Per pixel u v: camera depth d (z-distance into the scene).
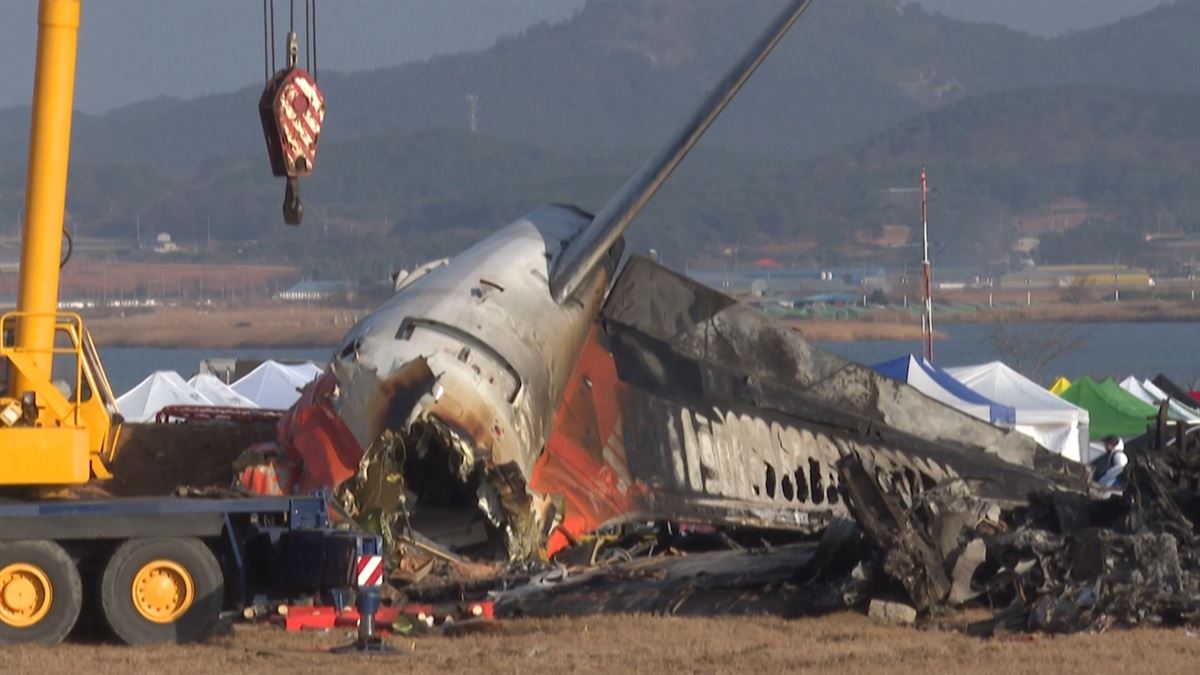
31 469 65.50
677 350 111.19
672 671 55.53
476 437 89.38
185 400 160.50
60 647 61.75
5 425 66.69
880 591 73.88
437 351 92.38
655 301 111.62
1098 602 68.44
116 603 63.06
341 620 69.19
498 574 84.38
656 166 107.88
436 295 98.38
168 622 63.94
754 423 111.38
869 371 115.94
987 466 117.31
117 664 56.31
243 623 70.75
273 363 180.12
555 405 102.56
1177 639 63.75
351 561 64.19
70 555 64.44
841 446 113.81
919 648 61.62
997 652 60.22
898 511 74.06
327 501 71.50
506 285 102.00
